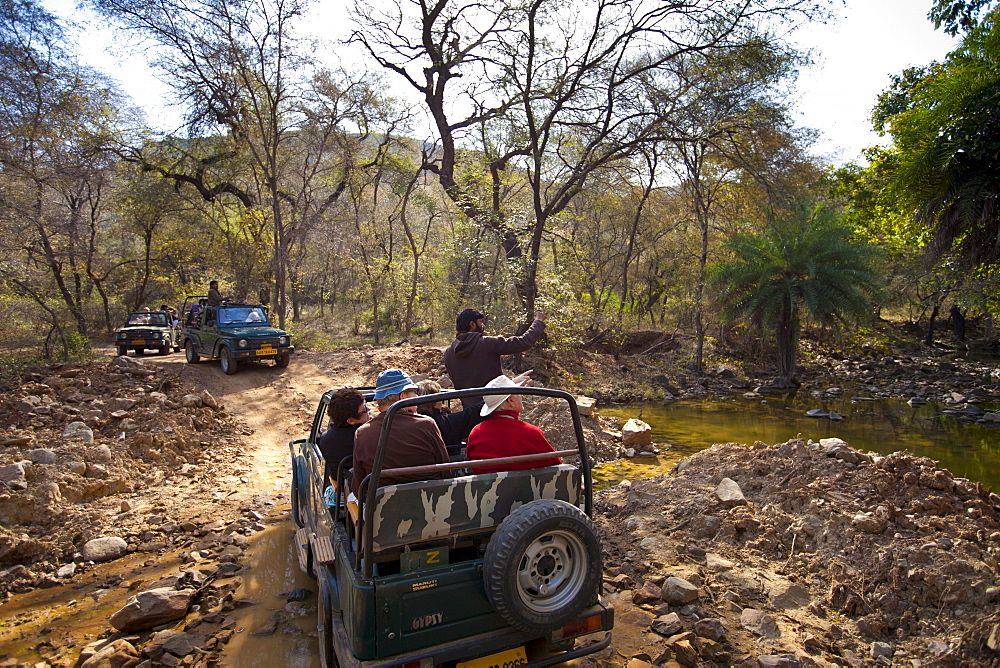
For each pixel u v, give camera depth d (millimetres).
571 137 19969
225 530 6051
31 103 13977
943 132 7445
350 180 25844
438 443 3574
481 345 5305
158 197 26500
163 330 20203
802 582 4777
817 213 20656
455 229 19047
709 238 25953
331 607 3529
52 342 19078
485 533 3295
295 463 5859
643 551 5293
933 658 3863
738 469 6715
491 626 3152
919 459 5898
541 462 3557
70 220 20750
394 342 21141
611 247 32031
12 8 12938
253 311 15883
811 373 20516
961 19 10133
